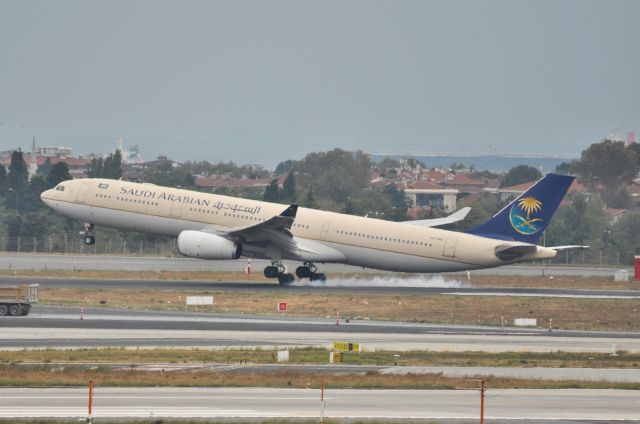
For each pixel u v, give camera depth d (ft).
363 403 439.63
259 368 530.68
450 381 496.64
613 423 406.41
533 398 458.91
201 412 413.80
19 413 406.00
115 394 449.06
